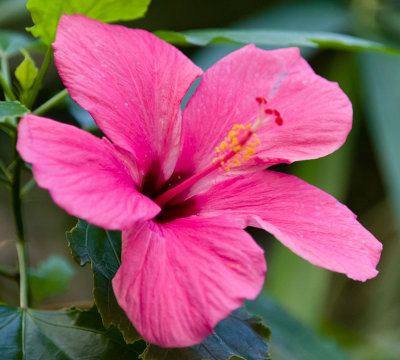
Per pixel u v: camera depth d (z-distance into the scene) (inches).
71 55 16.9
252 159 18.0
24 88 18.8
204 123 18.3
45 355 17.2
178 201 18.2
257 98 17.3
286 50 18.5
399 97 34.9
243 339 17.9
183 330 15.4
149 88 17.7
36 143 15.6
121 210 15.7
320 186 35.9
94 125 21.2
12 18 36.7
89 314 17.7
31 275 22.0
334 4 38.8
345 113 18.0
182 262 16.0
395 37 37.4
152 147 17.9
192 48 38.2
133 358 17.3
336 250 16.8
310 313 34.2
